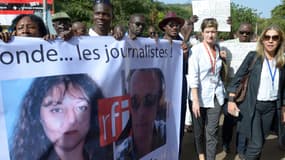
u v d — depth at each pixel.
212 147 4.83
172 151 4.43
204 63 4.67
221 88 4.81
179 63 4.44
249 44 6.24
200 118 4.84
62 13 3.85
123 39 3.56
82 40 3.21
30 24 3.24
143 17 4.73
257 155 4.50
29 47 2.86
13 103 2.78
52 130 3.00
